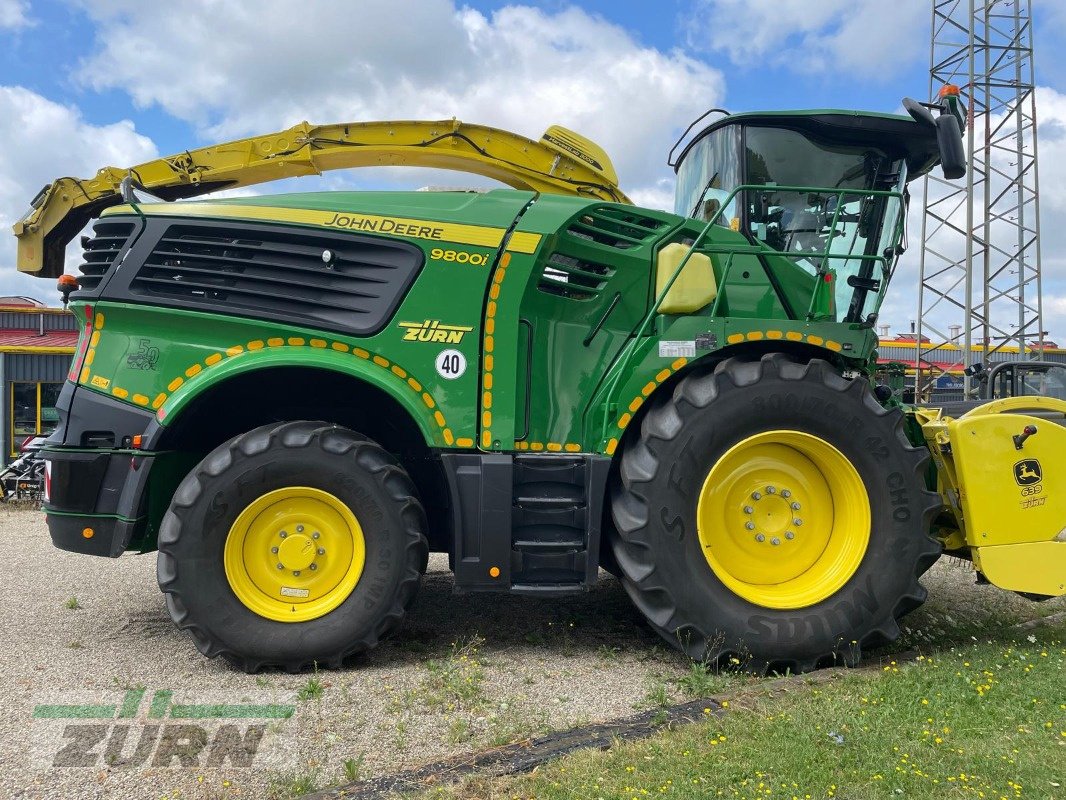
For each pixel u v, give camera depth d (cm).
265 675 330
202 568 326
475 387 351
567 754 243
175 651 362
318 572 341
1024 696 286
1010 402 374
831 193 396
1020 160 1873
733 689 309
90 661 346
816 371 346
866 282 408
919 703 280
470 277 353
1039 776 222
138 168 461
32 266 468
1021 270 1867
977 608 450
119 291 353
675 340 356
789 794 213
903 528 344
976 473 359
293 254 354
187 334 352
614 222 378
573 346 368
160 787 231
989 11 1869
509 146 468
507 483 340
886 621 342
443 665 340
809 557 358
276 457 332
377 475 337
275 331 349
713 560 345
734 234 392
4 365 1459
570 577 346
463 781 227
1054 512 361
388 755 252
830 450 346
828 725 258
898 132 399
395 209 360
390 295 350
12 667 337
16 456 1448
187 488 331
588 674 334
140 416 346
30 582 507
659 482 335
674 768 229
